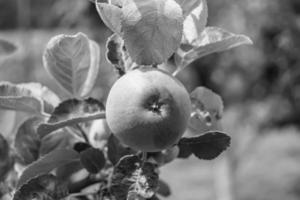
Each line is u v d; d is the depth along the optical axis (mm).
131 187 559
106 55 589
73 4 3082
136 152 626
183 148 625
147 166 562
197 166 4219
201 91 655
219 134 607
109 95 536
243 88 3291
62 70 654
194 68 3678
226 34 624
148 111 516
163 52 538
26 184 592
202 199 3559
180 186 3816
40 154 713
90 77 667
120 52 588
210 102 655
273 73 3211
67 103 603
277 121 3846
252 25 3027
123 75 546
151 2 540
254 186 3855
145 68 538
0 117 880
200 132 643
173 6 542
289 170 4035
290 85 3254
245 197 3729
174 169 4156
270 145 4324
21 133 709
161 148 533
